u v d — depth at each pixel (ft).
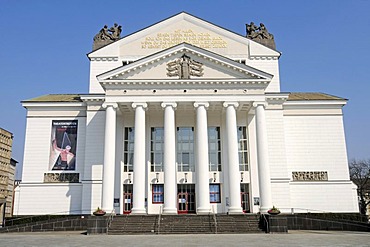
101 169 151.02
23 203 152.87
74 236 103.45
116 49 166.40
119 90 139.85
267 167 134.21
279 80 165.07
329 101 163.32
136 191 131.34
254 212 145.59
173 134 136.77
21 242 84.79
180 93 139.74
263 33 170.50
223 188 150.00
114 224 118.32
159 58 141.59
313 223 130.11
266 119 154.40
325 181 156.25
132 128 156.04
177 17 167.53
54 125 160.76
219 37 166.30
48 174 156.04
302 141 160.97
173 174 132.98
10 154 198.39
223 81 139.33
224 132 153.07
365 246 71.10
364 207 280.72
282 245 73.82
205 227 115.14
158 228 113.91
